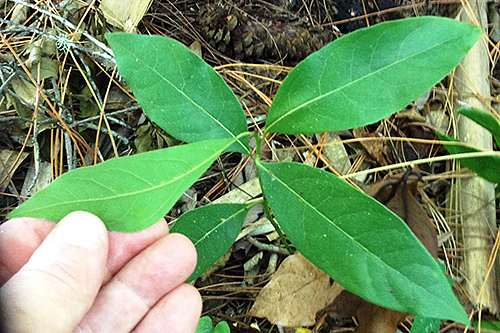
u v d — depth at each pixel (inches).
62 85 19.5
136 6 20.7
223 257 18.7
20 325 10.1
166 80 11.6
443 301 9.8
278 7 23.0
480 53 20.9
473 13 21.9
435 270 10.0
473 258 18.2
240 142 11.8
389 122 21.4
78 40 19.7
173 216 19.5
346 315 14.8
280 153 20.7
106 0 20.8
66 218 11.0
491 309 17.2
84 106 19.7
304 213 10.9
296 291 15.4
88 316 13.1
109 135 20.1
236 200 19.6
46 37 19.2
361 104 10.4
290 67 21.8
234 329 17.6
